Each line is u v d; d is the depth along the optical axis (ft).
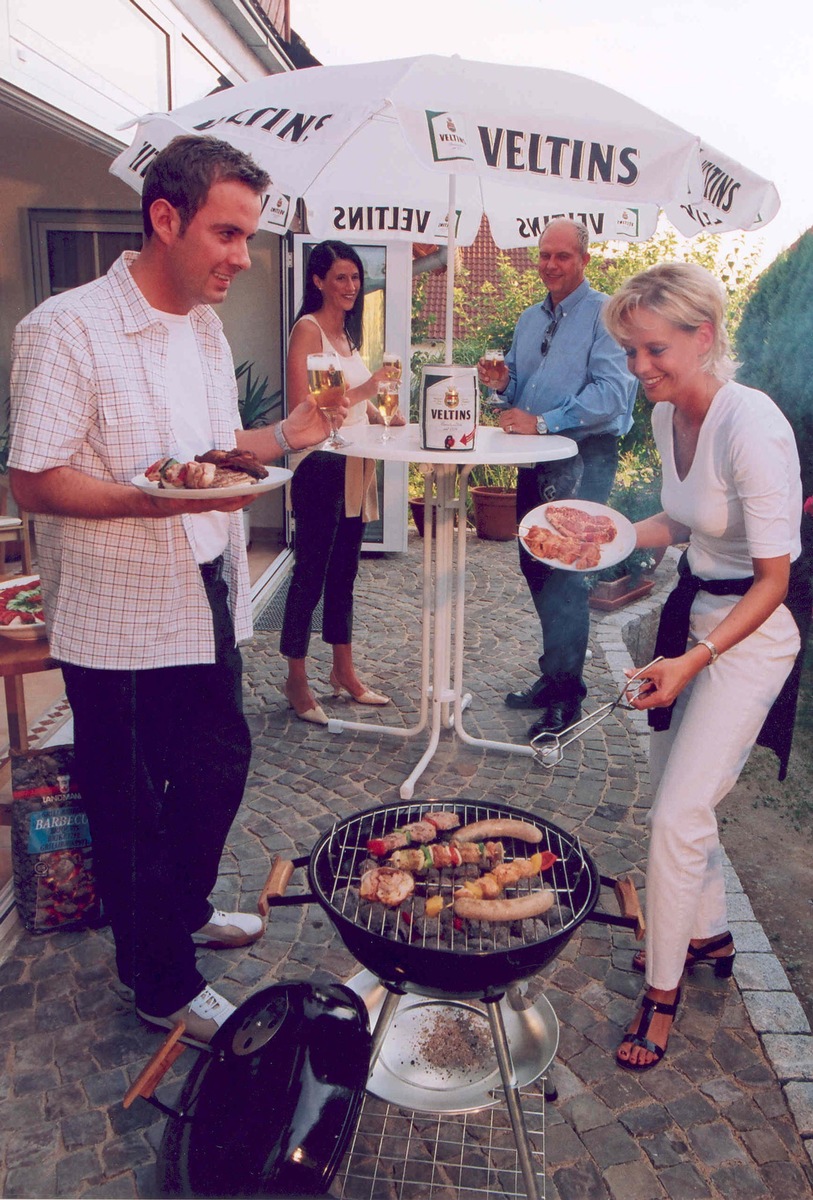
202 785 7.67
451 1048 6.81
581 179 8.80
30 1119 6.76
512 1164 6.49
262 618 18.99
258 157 10.91
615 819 11.27
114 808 6.72
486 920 5.60
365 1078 5.58
